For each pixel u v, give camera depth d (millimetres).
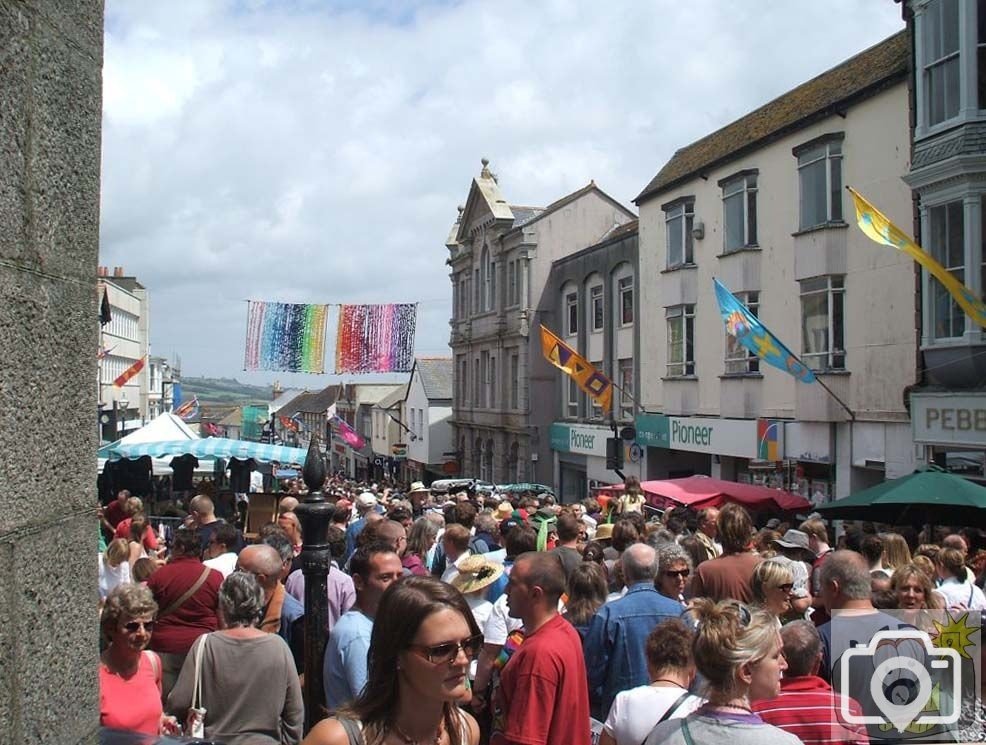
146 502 19922
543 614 4461
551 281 37156
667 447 26547
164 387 87688
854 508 10859
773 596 5414
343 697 4633
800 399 20406
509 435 39719
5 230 2164
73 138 2500
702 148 26516
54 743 2348
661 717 4105
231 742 4539
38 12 2330
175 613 6094
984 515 10531
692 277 25703
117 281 70375
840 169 19797
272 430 49031
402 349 24109
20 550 2203
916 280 17391
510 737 4188
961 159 15680
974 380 16156
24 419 2232
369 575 4859
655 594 5531
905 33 19000
